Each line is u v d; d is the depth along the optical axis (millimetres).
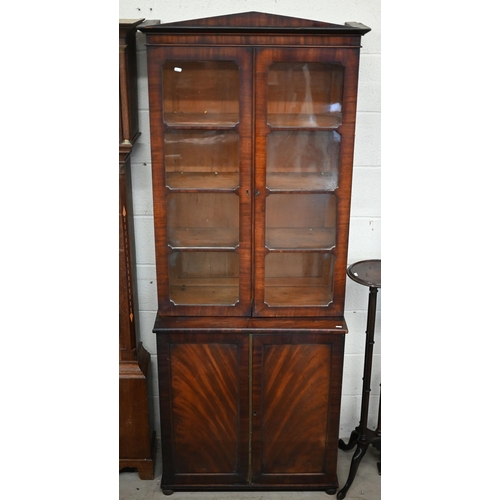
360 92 2570
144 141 2604
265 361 2461
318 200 2395
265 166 2271
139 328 2830
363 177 2682
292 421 2557
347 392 3004
